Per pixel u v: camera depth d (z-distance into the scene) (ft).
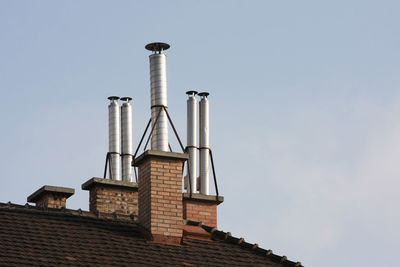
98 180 171.94
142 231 151.23
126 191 174.19
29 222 144.36
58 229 144.66
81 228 147.43
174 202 152.56
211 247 153.38
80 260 134.21
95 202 171.53
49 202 166.81
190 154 182.60
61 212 150.92
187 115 185.47
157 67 165.17
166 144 161.99
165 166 154.10
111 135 192.95
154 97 164.25
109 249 141.69
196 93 187.52
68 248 137.90
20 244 134.41
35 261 129.39
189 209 167.63
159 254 145.07
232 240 157.58
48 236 140.87
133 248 144.87
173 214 151.84
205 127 184.34
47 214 149.18
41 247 135.44
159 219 150.41
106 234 147.54
